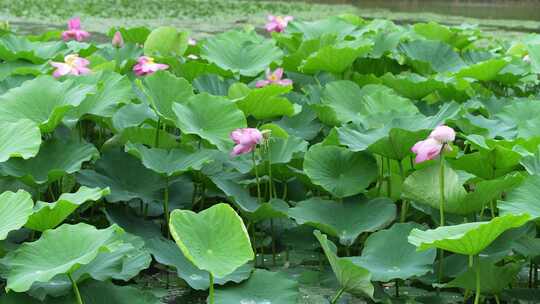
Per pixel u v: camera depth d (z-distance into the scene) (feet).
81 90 28.78
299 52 36.52
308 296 26.53
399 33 38.42
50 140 27.89
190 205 29.25
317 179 28.02
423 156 26.00
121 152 28.86
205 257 23.89
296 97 33.42
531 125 30.09
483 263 25.39
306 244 27.81
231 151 28.66
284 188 29.71
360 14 95.20
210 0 116.67
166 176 27.96
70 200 24.98
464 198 26.35
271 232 28.94
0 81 32.12
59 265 24.27
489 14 102.63
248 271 26.17
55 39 41.98
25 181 27.17
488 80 36.22
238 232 24.11
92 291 25.13
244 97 30.19
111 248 24.30
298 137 30.45
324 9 104.37
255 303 25.53
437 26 42.83
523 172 27.66
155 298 25.46
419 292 27.07
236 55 36.32
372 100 31.30
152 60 32.71
